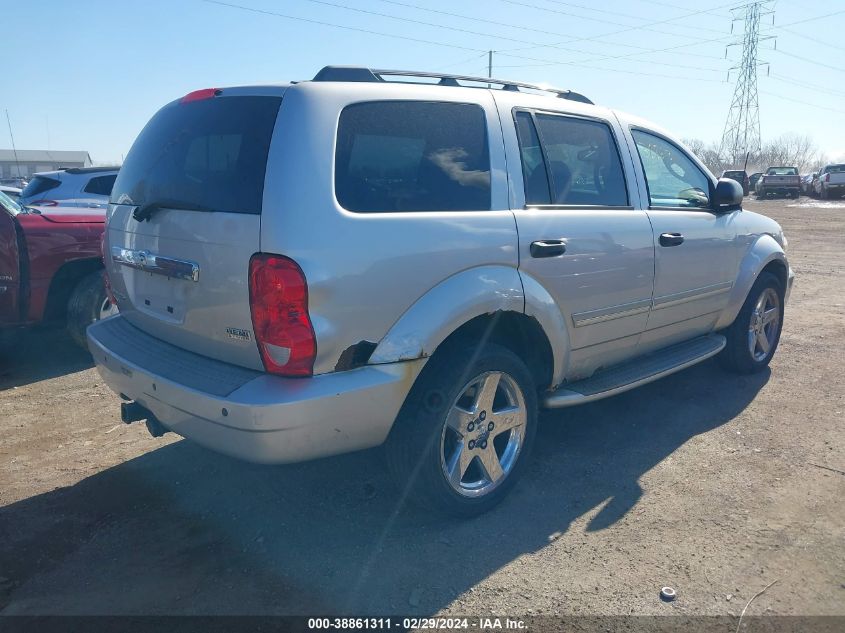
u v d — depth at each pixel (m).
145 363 3.27
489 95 3.67
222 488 3.83
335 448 2.98
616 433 4.49
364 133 3.09
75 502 3.69
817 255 13.27
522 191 3.62
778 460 4.05
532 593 2.90
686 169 4.94
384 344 3.00
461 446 3.37
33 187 9.29
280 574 3.05
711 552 3.17
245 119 3.09
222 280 2.95
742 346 5.39
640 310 4.26
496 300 3.33
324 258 2.82
